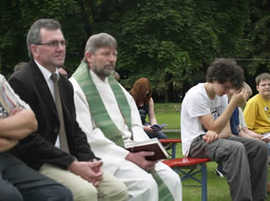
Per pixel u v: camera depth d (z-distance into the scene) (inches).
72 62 635.5
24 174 126.0
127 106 190.1
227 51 729.0
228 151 199.0
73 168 141.0
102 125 176.2
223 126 211.6
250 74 1389.0
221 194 245.6
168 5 619.5
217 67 212.1
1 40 613.3
